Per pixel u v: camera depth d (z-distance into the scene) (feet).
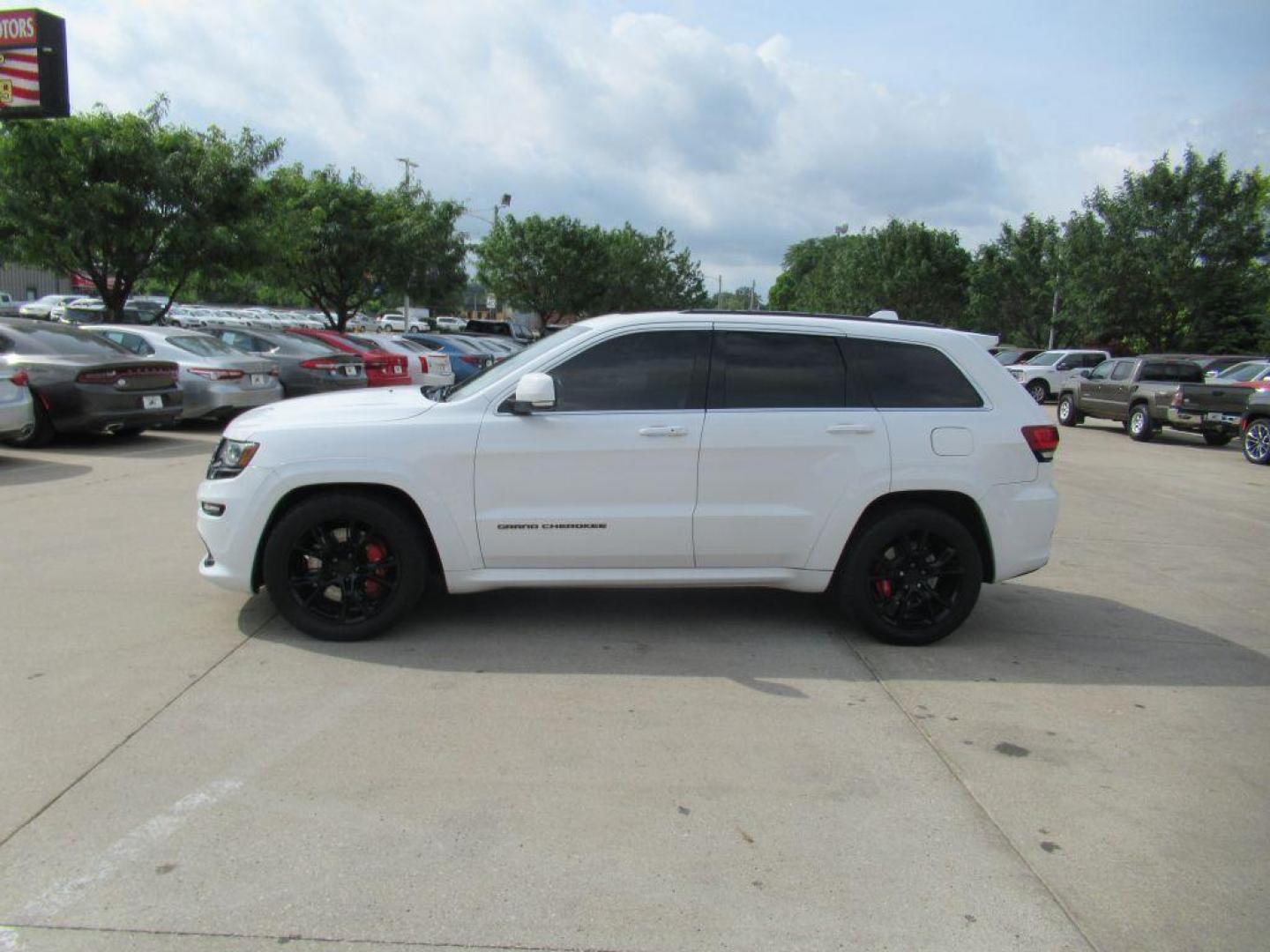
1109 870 9.64
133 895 8.77
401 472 15.10
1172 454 53.36
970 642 16.74
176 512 25.08
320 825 10.01
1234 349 104.99
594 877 9.24
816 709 13.44
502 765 11.44
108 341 38.86
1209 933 8.68
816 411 15.70
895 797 10.98
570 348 15.78
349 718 12.66
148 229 56.85
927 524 15.89
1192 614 19.15
